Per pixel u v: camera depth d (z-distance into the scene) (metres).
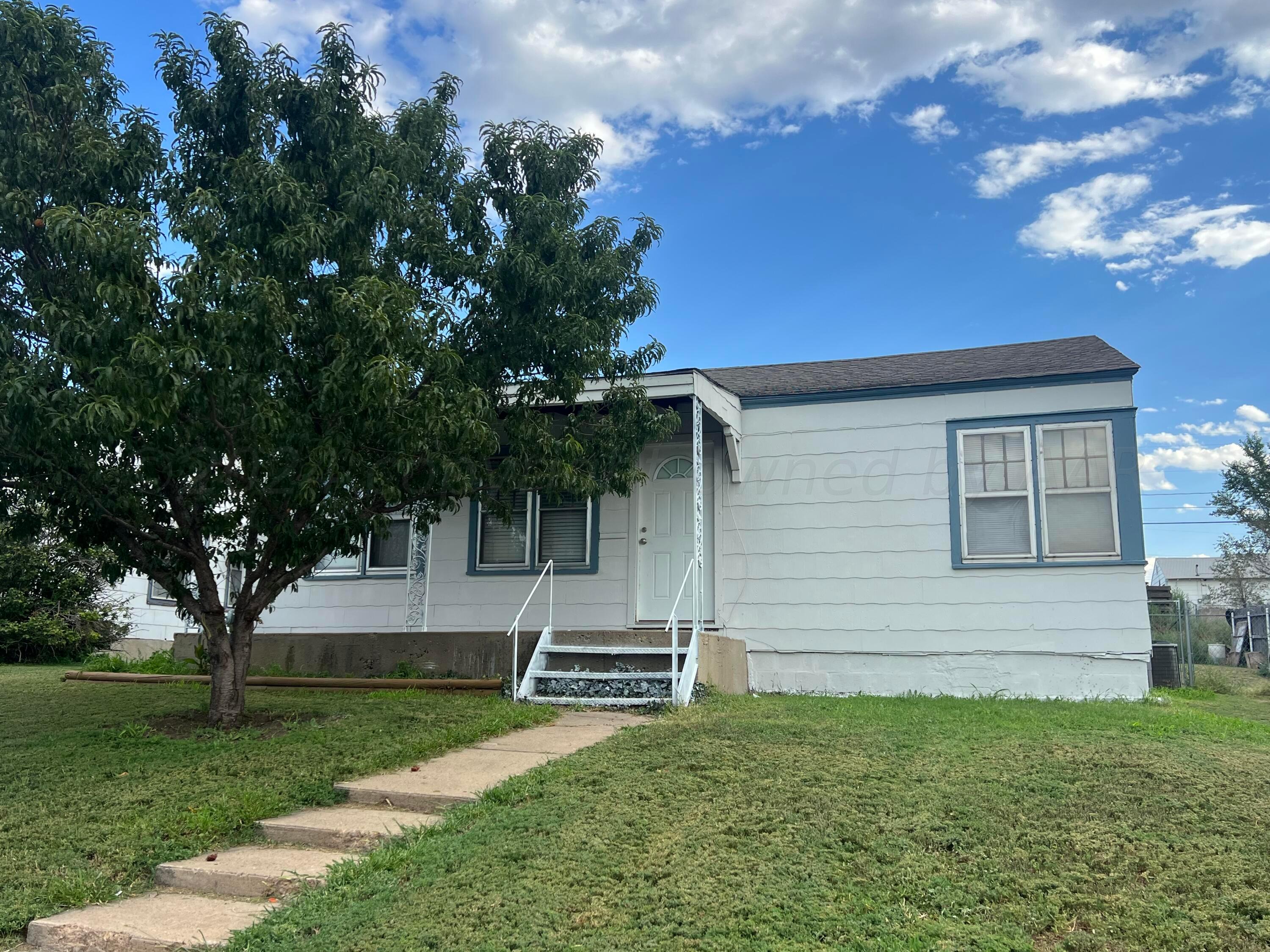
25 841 5.66
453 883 4.89
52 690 11.70
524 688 10.07
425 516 9.43
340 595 14.18
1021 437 11.24
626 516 12.69
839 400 12.01
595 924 4.43
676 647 9.87
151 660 13.92
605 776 6.42
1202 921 4.21
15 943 4.80
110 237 6.50
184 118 8.25
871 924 4.30
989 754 6.65
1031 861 4.84
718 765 6.48
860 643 11.52
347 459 7.78
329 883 5.03
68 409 6.48
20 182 7.46
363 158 8.20
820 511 11.90
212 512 8.46
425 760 7.28
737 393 12.29
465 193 9.06
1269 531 31.61
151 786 6.60
